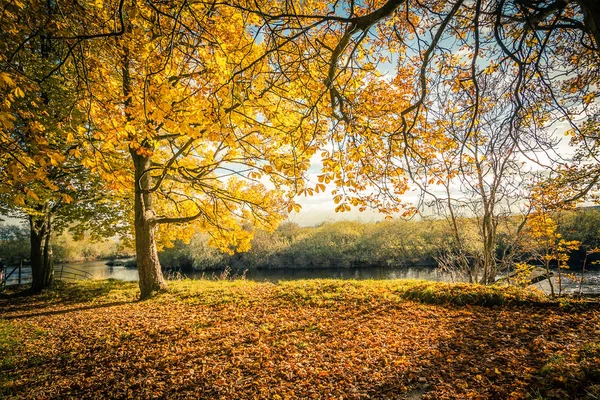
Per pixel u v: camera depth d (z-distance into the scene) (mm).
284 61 5277
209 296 11016
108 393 5227
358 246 35219
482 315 7910
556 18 3926
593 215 16703
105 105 4488
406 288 10156
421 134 6258
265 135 7887
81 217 16125
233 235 12188
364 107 5598
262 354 6297
